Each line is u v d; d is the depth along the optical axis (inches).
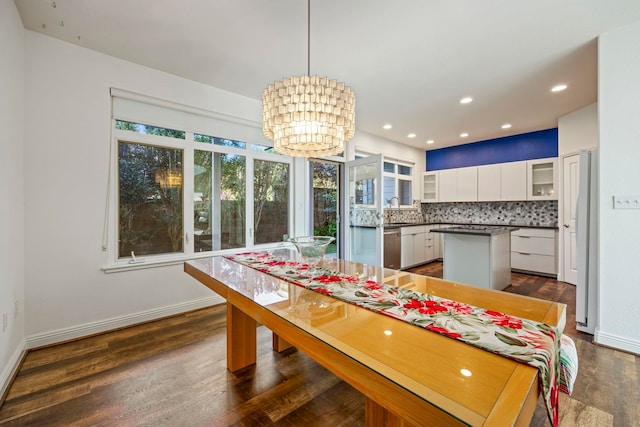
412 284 58.8
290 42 93.4
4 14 71.0
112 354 86.0
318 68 109.8
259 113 142.9
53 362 81.4
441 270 203.5
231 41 93.0
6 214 73.9
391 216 229.6
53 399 65.9
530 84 123.3
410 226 210.8
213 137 130.1
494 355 31.1
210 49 97.8
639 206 85.6
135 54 100.9
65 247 94.0
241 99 136.2
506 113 159.5
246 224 140.9
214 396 67.1
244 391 68.9
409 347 33.0
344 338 35.4
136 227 110.0
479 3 75.1
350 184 187.6
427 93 132.3
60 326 93.1
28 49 86.8
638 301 86.3
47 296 91.0
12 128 77.8
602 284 91.8
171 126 116.5
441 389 25.5
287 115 70.9
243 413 61.6
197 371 77.3
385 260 186.7
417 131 196.4
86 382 72.2
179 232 120.3
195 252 124.3
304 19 81.7
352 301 48.6
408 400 25.7
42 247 90.0
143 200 111.5
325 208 205.3
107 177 101.7
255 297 51.3
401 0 73.8
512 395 24.6
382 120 171.2
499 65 107.7
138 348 89.6
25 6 77.1
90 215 98.6
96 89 99.1
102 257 100.9
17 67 80.5
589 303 99.7
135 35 90.0
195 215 124.6
